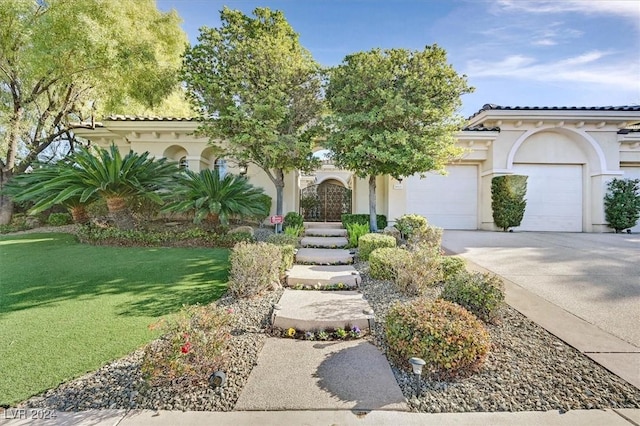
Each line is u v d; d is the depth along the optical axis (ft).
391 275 19.58
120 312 14.73
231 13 31.24
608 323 13.32
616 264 22.52
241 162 33.71
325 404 8.71
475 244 30.94
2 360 10.68
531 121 43.14
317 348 12.07
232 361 10.94
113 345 11.73
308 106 32.27
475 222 46.29
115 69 38.50
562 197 45.39
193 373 9.30
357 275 20.20
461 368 10.18
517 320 13.73
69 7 35.76
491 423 7.98
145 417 8.20
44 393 9.12
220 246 28.86
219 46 29.40
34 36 36.37
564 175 45.62
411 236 27.07
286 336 13.14
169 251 26.73
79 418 8.16
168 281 19.16
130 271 21.02
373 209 36.06
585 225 45.03
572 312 14.43
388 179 44.47
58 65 38.14
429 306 11.56
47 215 44.09
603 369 10.14
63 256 24.71
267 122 28.17
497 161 43.73
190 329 9.80
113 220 32.14
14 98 41.98
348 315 14.16
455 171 46.39
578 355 10.96
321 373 10.29
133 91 44.98
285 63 29.09
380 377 10.05
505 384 9.52
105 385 9.47
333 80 31.22
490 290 13.74
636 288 17.40
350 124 30.40
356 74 30.50
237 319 14.40
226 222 28.35
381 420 8.12
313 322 13.57
